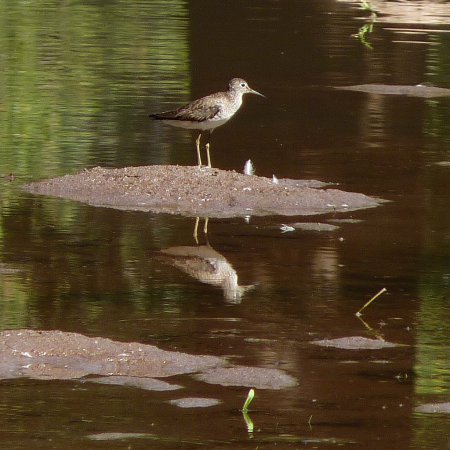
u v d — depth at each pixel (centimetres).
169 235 1532
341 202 1700
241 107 2386
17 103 2305
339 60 2856
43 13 3488
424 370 1095
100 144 2028
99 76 2598
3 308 1231
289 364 1101
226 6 3684
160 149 2008
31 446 917
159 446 923
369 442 941
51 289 1302
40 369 1066
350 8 3691
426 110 2369
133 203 1677
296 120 2270
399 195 1755
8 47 2914
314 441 941
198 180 1738
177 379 1059
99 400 1008
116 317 1216
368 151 2033
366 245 1500
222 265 1409
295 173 1864
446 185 1819
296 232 1558
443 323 1226
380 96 2489
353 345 1156
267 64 2802
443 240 1524
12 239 1498
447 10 3653
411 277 1375
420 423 980
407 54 2936
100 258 1427
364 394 1039
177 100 2367
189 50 2945
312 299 1292
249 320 1220
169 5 3694
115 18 3422
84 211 1636
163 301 1273
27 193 1717
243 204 1675
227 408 1000
